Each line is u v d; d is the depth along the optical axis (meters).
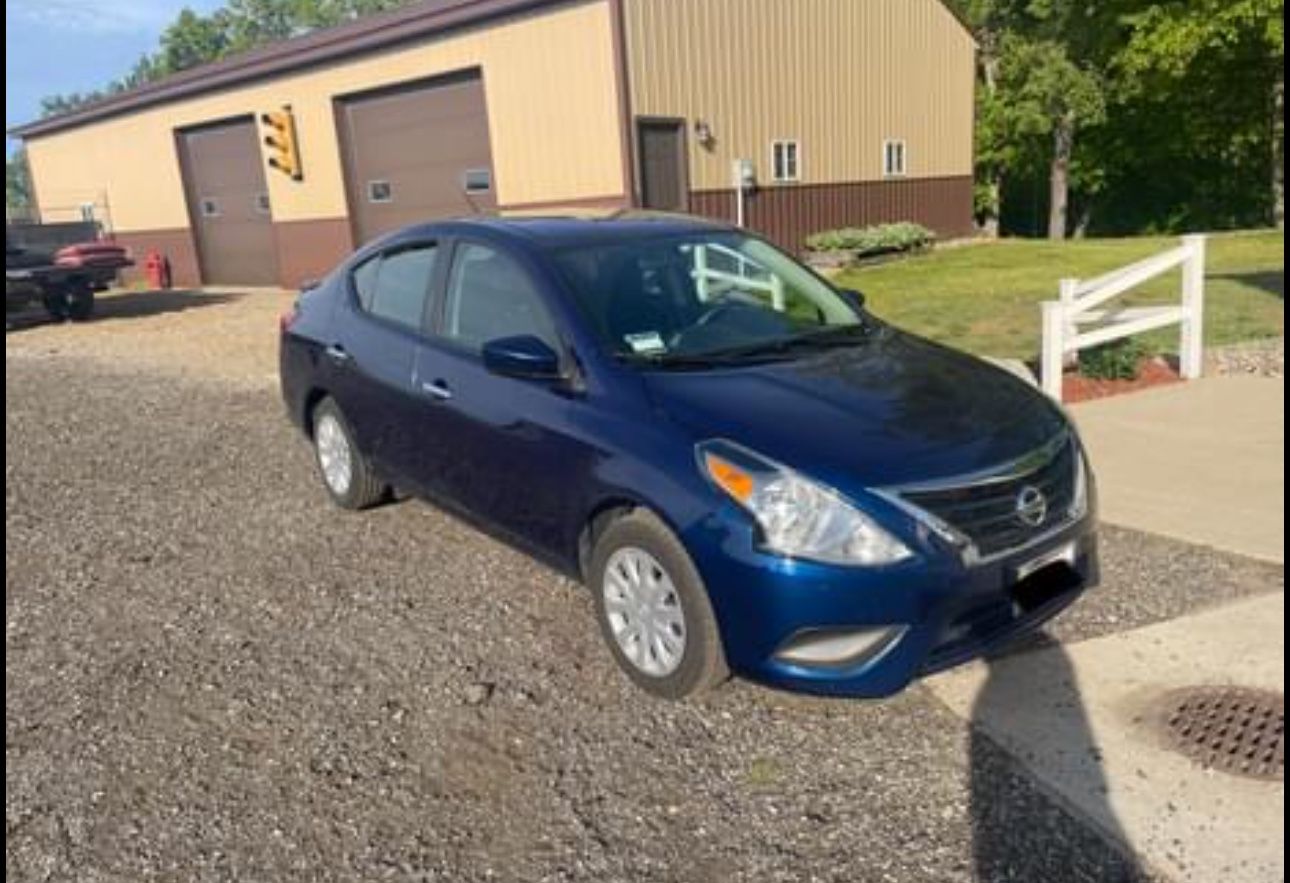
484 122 16.12
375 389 4.83
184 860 2.71
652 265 4.13
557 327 3.80
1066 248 19.02
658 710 3.33
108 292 22.36
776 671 3.03
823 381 3.54
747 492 3.03
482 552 4.81
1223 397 6.81
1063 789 2.79
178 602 4.42
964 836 2.63
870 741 3.08
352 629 4.05
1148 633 3.63
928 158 20.64
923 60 19.97
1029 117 28.72
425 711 3.40
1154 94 26.19
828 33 17.48
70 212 26.72
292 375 5.73
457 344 4.34
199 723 3.40
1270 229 25.05
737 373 3.58
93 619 4.28
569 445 3.58
